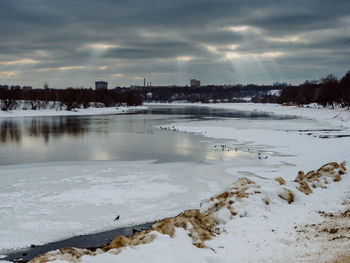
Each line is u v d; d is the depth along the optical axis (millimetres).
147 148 39312
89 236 14961
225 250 10422
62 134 53812
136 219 16844
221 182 23766
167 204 19016
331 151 35031
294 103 161750
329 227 11938
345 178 19875
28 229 15570
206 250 10328
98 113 121438
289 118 93250
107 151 37188
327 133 52812
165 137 49812
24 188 21875
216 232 12164
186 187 22406
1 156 34094
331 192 16984
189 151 37188
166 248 9867
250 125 68500
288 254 9906
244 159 32375
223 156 34062
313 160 31172
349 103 104812
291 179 24109
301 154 34750
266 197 15086
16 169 27609
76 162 30812
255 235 11602
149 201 19469
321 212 13828
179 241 10594
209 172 26781
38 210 17906
